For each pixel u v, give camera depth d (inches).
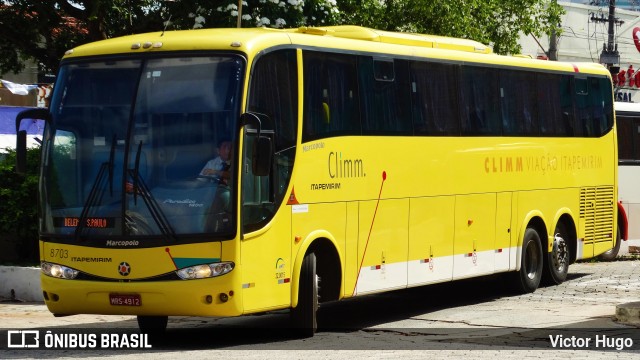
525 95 805.2
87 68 543.2
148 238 511.8
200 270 507.5
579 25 2250.2
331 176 590.6
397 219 651.5
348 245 605.3
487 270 749.9
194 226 510.0
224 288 507.2
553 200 837.8
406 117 663.1
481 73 749.9
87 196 526.0
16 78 1407.5
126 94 532.4
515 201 784.9
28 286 756.6
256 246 525.7
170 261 509.7
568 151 860.6
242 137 517.3
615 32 2336.4
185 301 507.8
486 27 1406.3
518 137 790.5
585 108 890.1
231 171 513.3
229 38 534.9
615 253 1136.2
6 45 989.2
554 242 848.9
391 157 645.9
